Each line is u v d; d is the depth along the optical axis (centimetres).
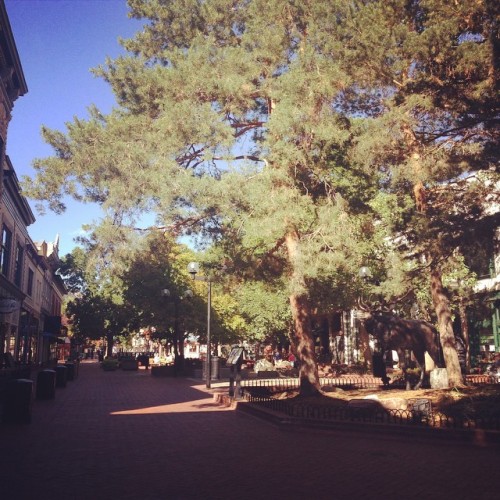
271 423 1060
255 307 2898
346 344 3844
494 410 963
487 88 969
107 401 1556
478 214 1016
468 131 1152
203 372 2673
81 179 1452
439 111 1144
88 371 3741
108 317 4919
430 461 728
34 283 3788
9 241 2745
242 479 633
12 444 851
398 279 1459
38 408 1357
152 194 1330
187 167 1466
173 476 647
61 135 1463
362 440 895
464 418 955
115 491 578
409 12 1119
